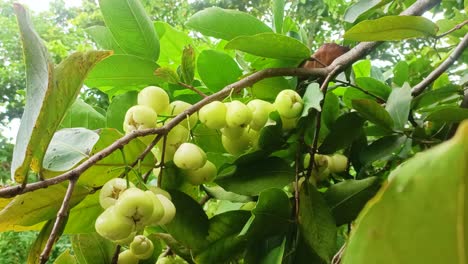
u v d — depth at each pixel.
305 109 0.42
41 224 0.38
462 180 0.10
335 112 0.51
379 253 0.10
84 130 0.35
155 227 0.47
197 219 0.41
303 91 0.50
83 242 0.43
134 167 0.39
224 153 0.48
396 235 0.10
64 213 0.28
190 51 0.46
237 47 0.47
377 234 0.10
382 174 0.58
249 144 0.44
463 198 0.10
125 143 0.33
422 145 0.53
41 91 0.28
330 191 0.45
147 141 0.39
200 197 0.55
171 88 0.51
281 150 0.47
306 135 0.50
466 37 0.53
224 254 0.42
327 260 0.38
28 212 0.34
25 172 0.28
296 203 0.41
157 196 0.34
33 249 0.36
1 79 3.62
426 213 0.10
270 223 0.40
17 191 0.28
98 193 0.38
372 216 0.11
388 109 0.51
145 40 0.48
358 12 0.56
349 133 0.47
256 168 0.44
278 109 0.42
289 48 0.47
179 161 0.37
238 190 0.43
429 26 0.45
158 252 0.48
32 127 0.28
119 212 0.30
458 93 0.56
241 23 0.52
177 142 0.39
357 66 0.75
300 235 0.40
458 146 0.10
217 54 0.50
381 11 0.75
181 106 0.41
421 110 0.62
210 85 0.51
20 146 0.29
